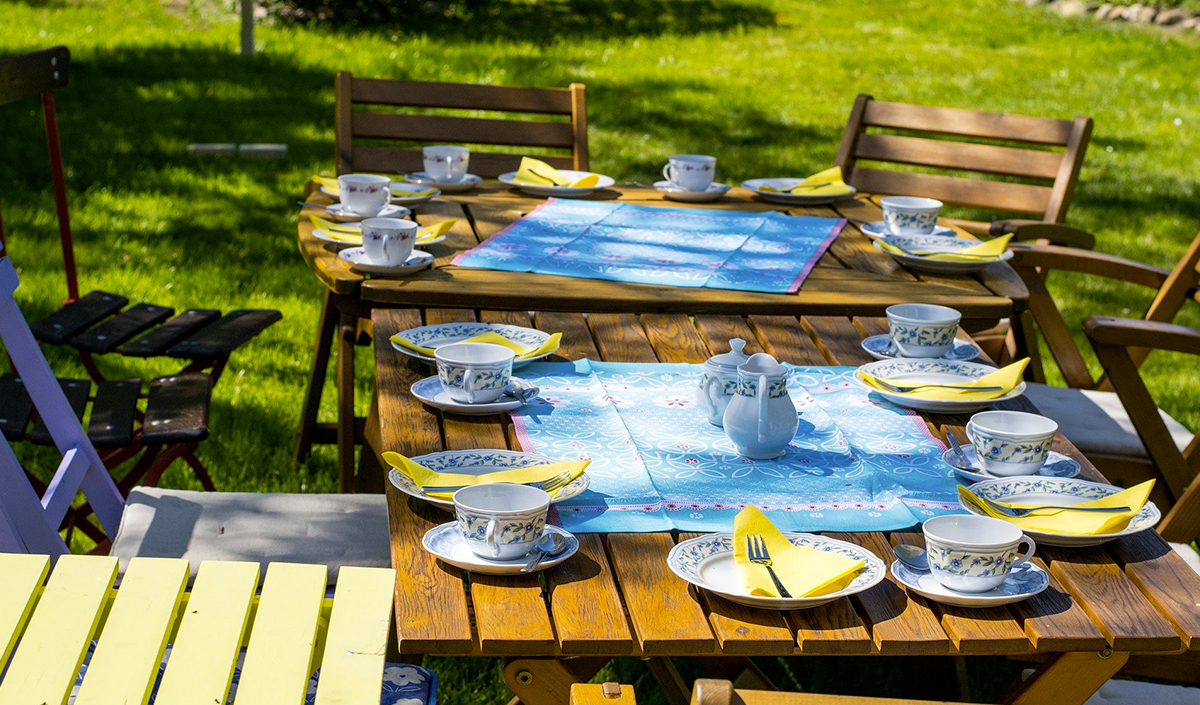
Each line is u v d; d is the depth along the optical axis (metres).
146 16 11.80
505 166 3.97
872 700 1.00
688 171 3.60
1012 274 2.85
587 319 2.49
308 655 1.34
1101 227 7.00
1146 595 1.47
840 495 1.69
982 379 2.08
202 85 8.98
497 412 1.96
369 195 3.05
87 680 1.28
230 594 1.43
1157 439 2.71
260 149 7.19
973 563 1.41
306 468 3.62
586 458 1.79
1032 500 1.69
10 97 2.88
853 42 13.42
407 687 1.62
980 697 2.63
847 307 2.56
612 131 8.73
